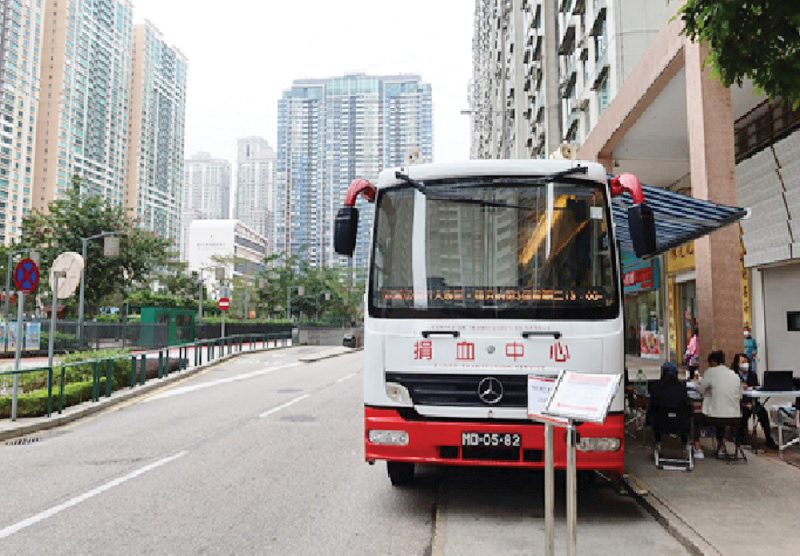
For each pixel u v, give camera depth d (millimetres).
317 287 67000
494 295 5648
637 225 5578
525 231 5793
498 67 60688
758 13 5332
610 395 3848
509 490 6836
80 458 8422
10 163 93938
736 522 5422
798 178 13055
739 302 9875
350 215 6043
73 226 39312
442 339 5598
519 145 48188
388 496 6598
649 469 7547
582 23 27344
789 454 8461
